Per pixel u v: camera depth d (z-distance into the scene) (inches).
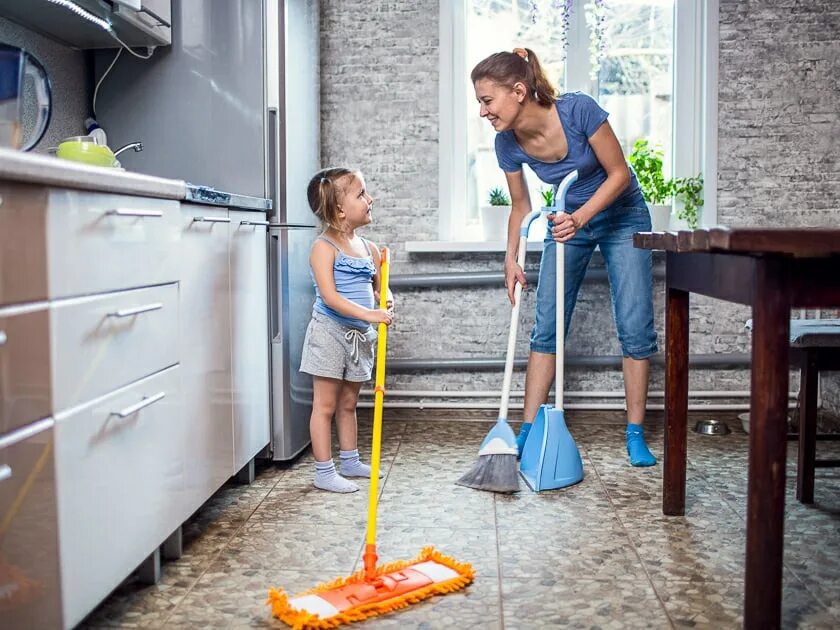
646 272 107.0
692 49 133.0
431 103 133.7
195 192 73.8
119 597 65.3
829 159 130.7
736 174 131.5
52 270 49.4
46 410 48.6
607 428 126.1
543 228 135.8
